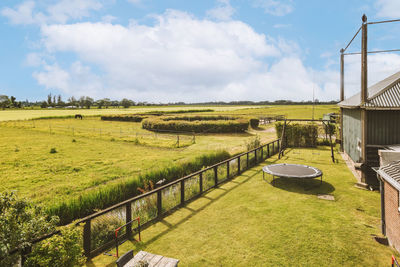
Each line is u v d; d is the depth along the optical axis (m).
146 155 20.73
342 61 18.61
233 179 12.74
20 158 19.78
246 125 35.72
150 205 9.23
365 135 11.14
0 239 4.00
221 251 6.16
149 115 60.22
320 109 97.06
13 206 4.41
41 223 4.82
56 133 36.72
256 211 8.59
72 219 9.29
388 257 5.84
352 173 13.55
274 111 86.00
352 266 5.52
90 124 51.72
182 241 6.66
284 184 11.73
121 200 11.34
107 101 159.12
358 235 6.88
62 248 4.54
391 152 8.52
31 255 4.39
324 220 7.83
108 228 7.46
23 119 63.69
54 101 167.75
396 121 10.87
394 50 10.53
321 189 10.96
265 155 18.56
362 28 10.80
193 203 9.46
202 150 22.41
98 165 17.38
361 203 9.27
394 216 6.11
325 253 6.02
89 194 10.19
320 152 19.92
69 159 19.41
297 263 5.63
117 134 35.25
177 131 37.28
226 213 8.45
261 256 5.91
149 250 6.25
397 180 5.75
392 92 10.92
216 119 48.19
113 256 6.01
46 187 12.75
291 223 7.63
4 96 139.62
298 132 22.69
